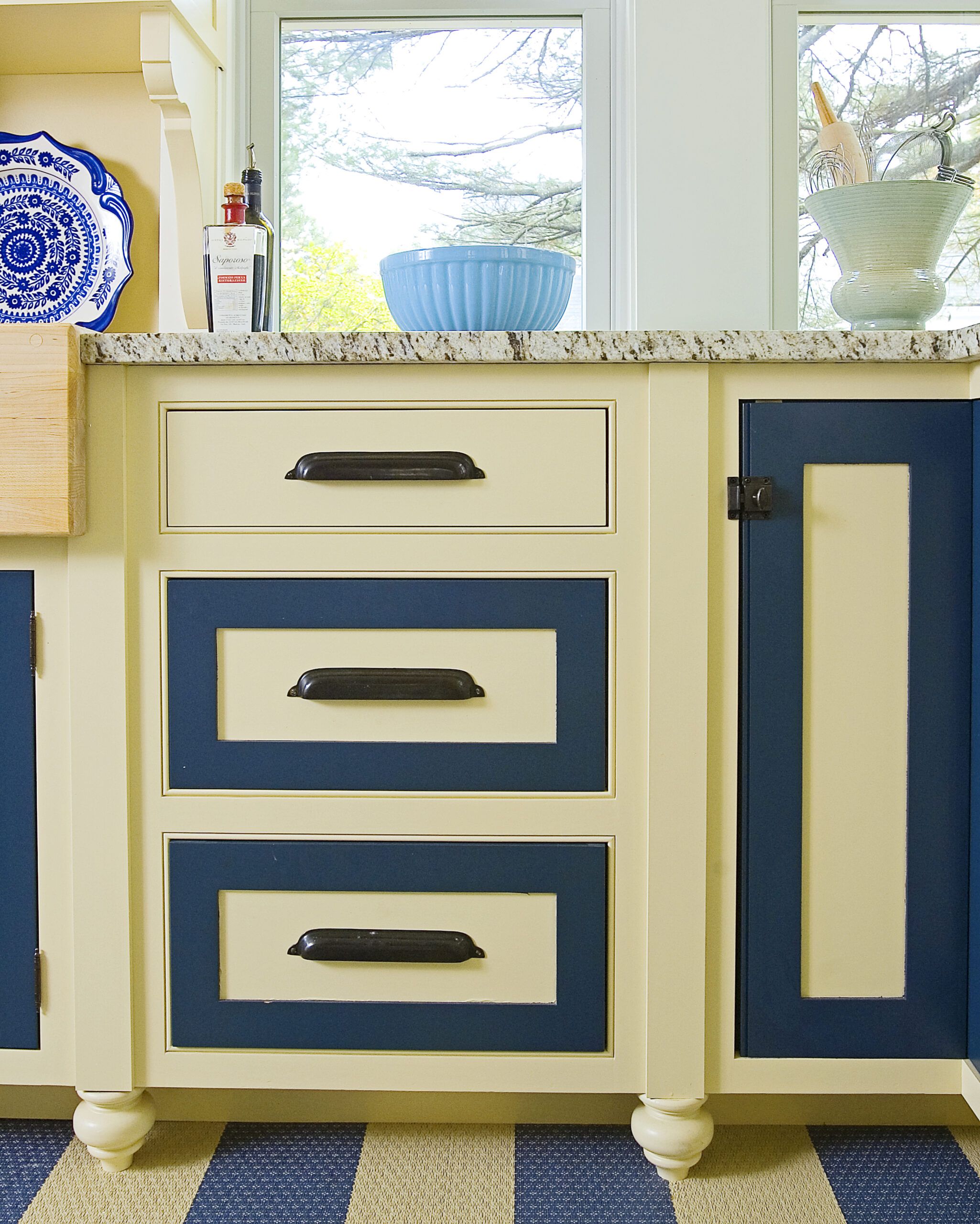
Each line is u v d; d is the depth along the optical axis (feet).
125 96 4.77
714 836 3.48
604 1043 3.50
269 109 5.09
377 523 3.45
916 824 3.48
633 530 3.43
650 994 3.46
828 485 3.43
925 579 3.45
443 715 3.49
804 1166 3.62
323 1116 3.92
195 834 3.51
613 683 3.45
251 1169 3.60
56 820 3.53
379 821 3.50
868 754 3.48
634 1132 3.57
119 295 4.74
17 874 3.54
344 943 3.47
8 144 4.74
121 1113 3.56
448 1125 3.90
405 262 4.26
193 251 4.47
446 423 3.43
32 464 3.29
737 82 4.79
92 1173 3.59
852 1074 3.51
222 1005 3.52
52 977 3.56
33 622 3.51
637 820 3.47
